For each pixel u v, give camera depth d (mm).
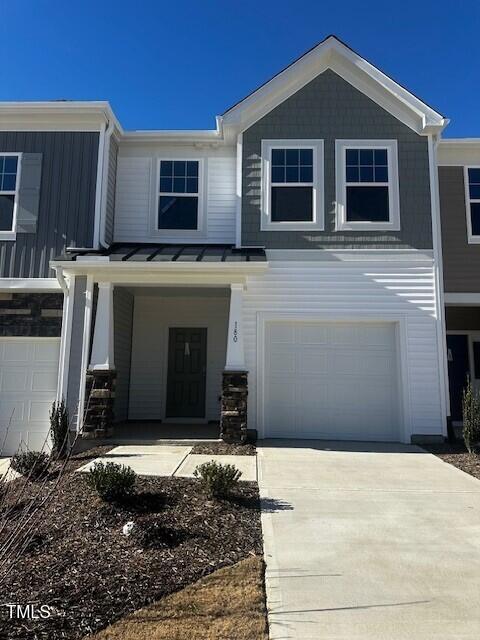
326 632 3176
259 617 3328
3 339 10484
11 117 10969
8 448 10117
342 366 10602
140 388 12766
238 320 9852
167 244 11641
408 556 4375
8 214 10820
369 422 10414
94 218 10727
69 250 10484
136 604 3447
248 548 4488
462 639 3117
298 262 10742
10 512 4324
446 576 3990
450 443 9992
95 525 4809
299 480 6863
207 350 12875
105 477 5445
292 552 4434
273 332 10742
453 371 14211
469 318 14359
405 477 7141
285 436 10406
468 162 12633
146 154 12070
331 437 10398
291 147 11117
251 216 10961
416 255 10672
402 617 3367
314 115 11180
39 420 10242
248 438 10141
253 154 11148
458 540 4758
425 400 10234
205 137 11867
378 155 11039
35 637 3041
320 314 10586
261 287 10680
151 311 13023
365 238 10758
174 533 4625
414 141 11039
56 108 10773
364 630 3211
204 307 13016
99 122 11008
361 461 8203
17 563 3904
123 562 4066
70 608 3361
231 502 5664
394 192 10852
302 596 3645
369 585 3828
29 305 10539
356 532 4941
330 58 11281
